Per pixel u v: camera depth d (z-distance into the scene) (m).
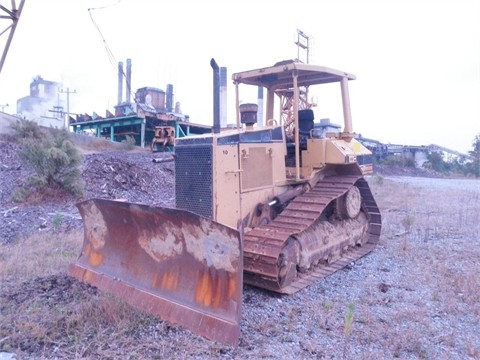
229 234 4.20
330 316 4.79
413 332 4.36
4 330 4.30
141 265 5.19
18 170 14.19
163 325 4.45
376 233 7.97
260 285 5.51
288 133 7.31
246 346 4.09
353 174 7.33
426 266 6.64
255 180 5.93
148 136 28.14
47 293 5.33
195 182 5.52
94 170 14.46
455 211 11.95
